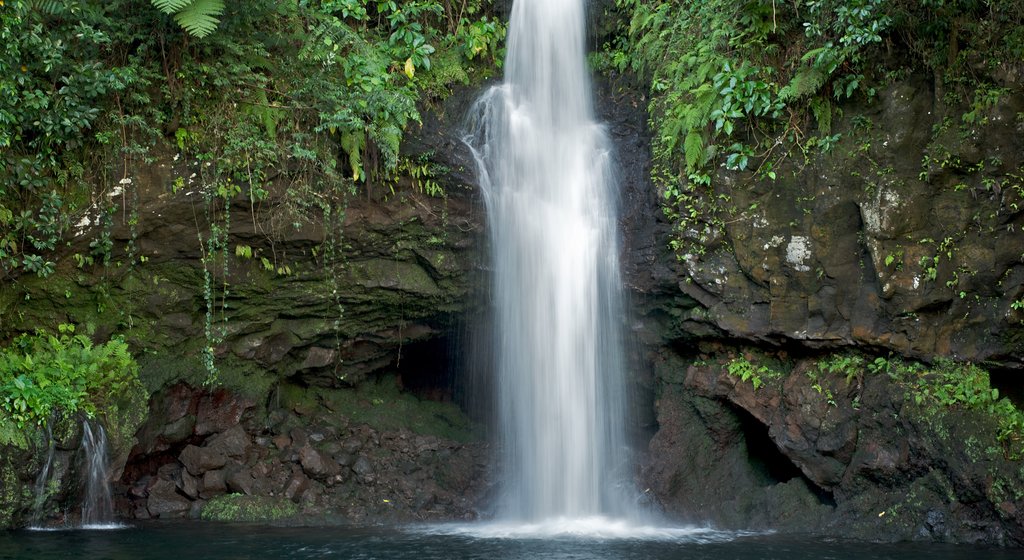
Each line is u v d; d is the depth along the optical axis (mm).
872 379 10219
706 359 11320
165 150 10461
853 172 10328
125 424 9977
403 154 11430
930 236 10062
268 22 11078
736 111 10359
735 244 10719
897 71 10195
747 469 11172
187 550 8469
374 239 11453
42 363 9781
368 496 11320
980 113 9773
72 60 9844
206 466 10984
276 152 10766
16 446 8875
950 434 9359
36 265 9891
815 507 10391
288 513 10734
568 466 11461
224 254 10742
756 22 10688
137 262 10641
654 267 11281
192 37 10383
